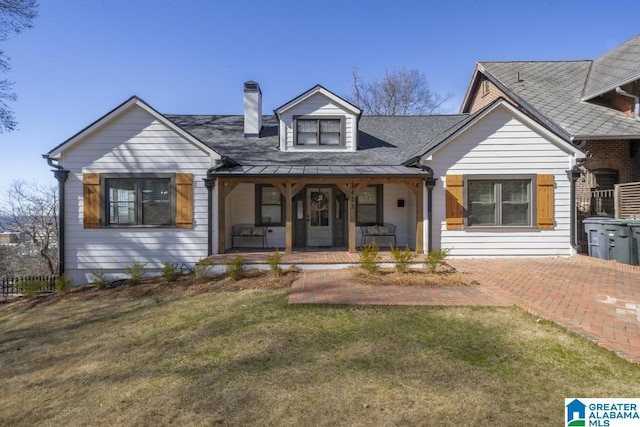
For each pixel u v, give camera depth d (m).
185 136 10.59
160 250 10.64
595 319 5.20
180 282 8.93
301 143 12.71
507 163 10.83
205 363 4.27
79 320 6.56
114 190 10.62
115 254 10.55
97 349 5.01
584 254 11.95
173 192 10.60
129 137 10.56
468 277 7.99
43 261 19.03
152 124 10.59
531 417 3.02
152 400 3.51
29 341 5.61
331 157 12.10
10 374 4.43
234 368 4.08
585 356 4.07
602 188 12.81
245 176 10.22
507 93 16.27
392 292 6.88
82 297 8.36
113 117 10.41
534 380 3.61
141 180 10.62
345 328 5.14
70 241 10.46
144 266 10.20
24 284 9.16
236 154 12.21
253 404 3.34
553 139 10.79
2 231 18.59
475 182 10.96
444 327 5.08
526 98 15.23
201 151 10.69
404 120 15.38
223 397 3.48
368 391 3.48
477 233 10.87
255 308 6.25
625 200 10.84
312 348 4.52
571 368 3.82
